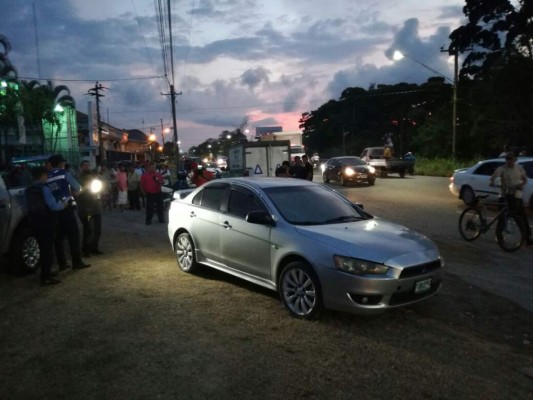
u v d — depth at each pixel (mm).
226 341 4746
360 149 74875
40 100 23031
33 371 4160
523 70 33250
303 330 5051
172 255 8883
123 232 11719
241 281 6969
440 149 44062
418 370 4176
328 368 4184
